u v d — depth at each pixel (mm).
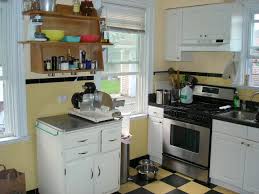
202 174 3674
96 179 3098
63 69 3094
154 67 4379
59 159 2850
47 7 2867
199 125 3609
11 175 2855
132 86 4250
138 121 4207
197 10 3904
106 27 3539
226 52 4016
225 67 3957
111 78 3967
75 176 2910
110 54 3879
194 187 3557
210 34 3797
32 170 3248
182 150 3846
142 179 3746
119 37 3947
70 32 3340
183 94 4156
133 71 4211
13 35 2934
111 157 3203
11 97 3037
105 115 3146
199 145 3648
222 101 4062
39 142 3139
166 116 3990
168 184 3629
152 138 4277
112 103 3506
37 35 2855
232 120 3283
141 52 4246
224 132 3383
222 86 4105
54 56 3166
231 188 3461
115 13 3762
